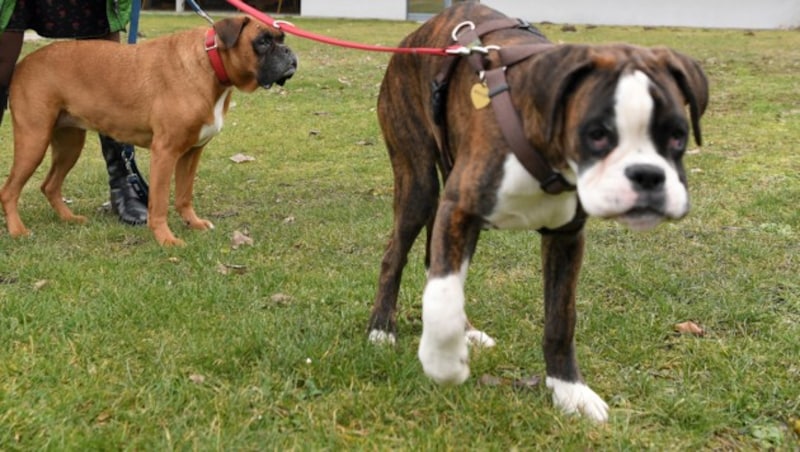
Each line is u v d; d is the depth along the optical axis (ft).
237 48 16.94
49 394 10.07
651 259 15.57
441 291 9.09
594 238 17.03
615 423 9.85
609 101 7.50
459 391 10.30
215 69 17.08
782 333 12.44
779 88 35.96
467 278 14.78
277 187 21.70
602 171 7.57
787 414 10.28
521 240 16.66
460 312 9.12
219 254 15.96
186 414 9.76
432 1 72.90
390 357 11.20
